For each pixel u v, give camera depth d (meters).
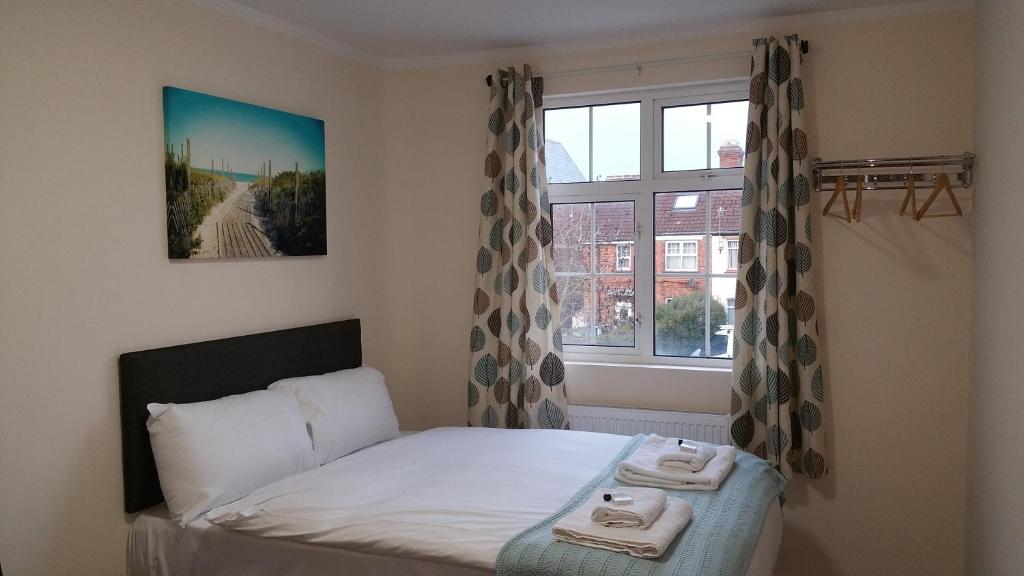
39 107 2.50
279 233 3.52
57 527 2.59
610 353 4.07
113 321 2.77
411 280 4.39
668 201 3.94
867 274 3.48
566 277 4.17
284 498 2.72
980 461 3.08
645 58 3.83
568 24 3.66
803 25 3.53
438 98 4.27
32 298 2.49
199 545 2.68
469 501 2.64
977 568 3.12
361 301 4.16
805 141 3.44
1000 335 2.81
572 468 3.01
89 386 2.68
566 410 3.97
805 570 3.62
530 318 3.91
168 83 2.98
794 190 3.46
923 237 3.39
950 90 3.34
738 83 3.75
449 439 3.50
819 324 3.55
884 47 3.42
